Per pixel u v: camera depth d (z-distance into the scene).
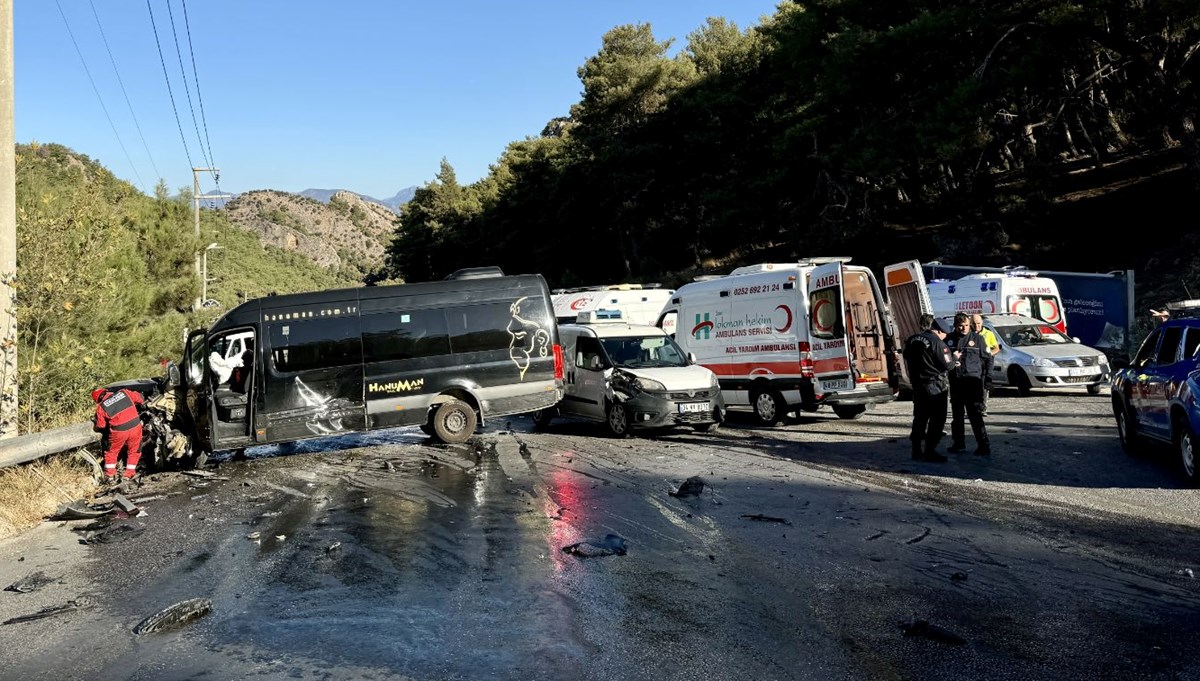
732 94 41.12
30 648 5.05
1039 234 32.25
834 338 13.23
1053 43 22.48
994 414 14.35
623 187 49.84
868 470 9.84
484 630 5.00
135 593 6.14
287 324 13.10
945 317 20.61
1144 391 9.52
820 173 34.69
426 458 12.11
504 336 13.85
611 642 4.76
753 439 12.77
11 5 11.09
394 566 6.46
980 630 4.83
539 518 7.91
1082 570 5.87
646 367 13.98
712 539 7.00
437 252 94.31
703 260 54.28
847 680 4.19
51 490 10.04
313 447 14.17
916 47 24.62
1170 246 27.75
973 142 24.77
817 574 5.97
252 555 7.04
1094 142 39.88
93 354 14.29
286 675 4.42
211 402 12.59
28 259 13.14
